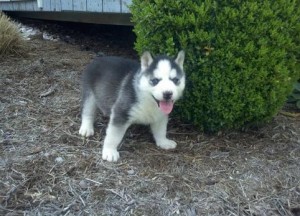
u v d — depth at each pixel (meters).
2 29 2.05
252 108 1.19
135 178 1.04
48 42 2.46
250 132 1.32
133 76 1.13
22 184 1.00
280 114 1.47
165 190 1.00
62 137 1.23
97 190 0.99
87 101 1.27
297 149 1.23
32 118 1.36
